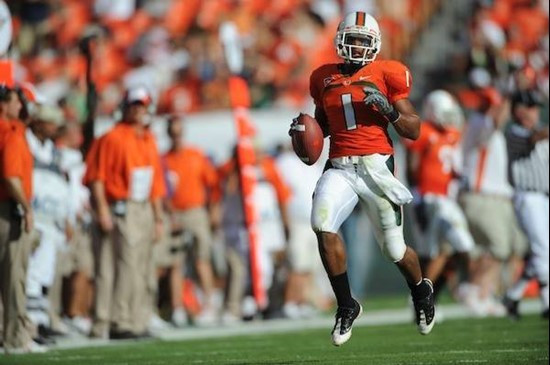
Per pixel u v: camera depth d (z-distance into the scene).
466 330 33.94
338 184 22.81
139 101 34.84
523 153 35.03
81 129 41.03
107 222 34.78
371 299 54.53
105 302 35.72
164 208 42.84
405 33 72.50
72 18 70.12
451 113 38.78
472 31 66.69
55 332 38.19
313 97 23.84
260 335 35.56
